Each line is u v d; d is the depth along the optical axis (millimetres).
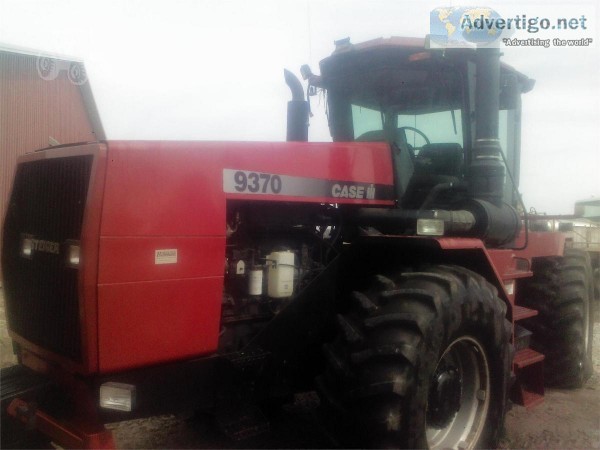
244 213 2986
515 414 4109
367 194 3488
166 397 2576
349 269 3254
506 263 3879
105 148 2400
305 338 3145
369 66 3969
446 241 3014
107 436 2469
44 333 2715
